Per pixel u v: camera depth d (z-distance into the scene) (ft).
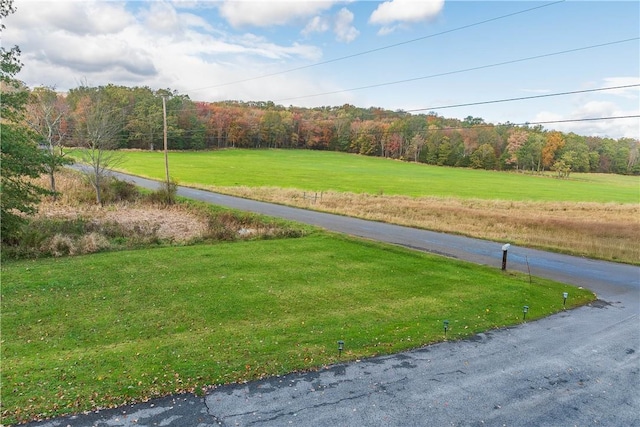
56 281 41.34
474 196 162.61
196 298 38.32
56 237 56.59
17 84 57.52
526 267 56.75
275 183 169.89
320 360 27.22
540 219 97.66
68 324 31.91
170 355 27.17
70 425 19.92
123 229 69.82
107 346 28.40
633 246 70.59
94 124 107.04
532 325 35.29
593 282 50.57
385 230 81.46
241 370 25.57
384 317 35.29
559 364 28.04
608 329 34.88
